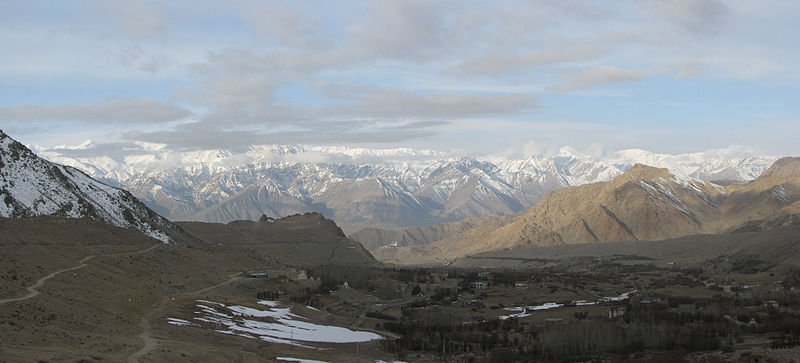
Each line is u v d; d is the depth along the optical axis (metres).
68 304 198.62
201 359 172.75
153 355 164.75
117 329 192.00
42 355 146.00
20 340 155.50
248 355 190.38
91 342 168.62
